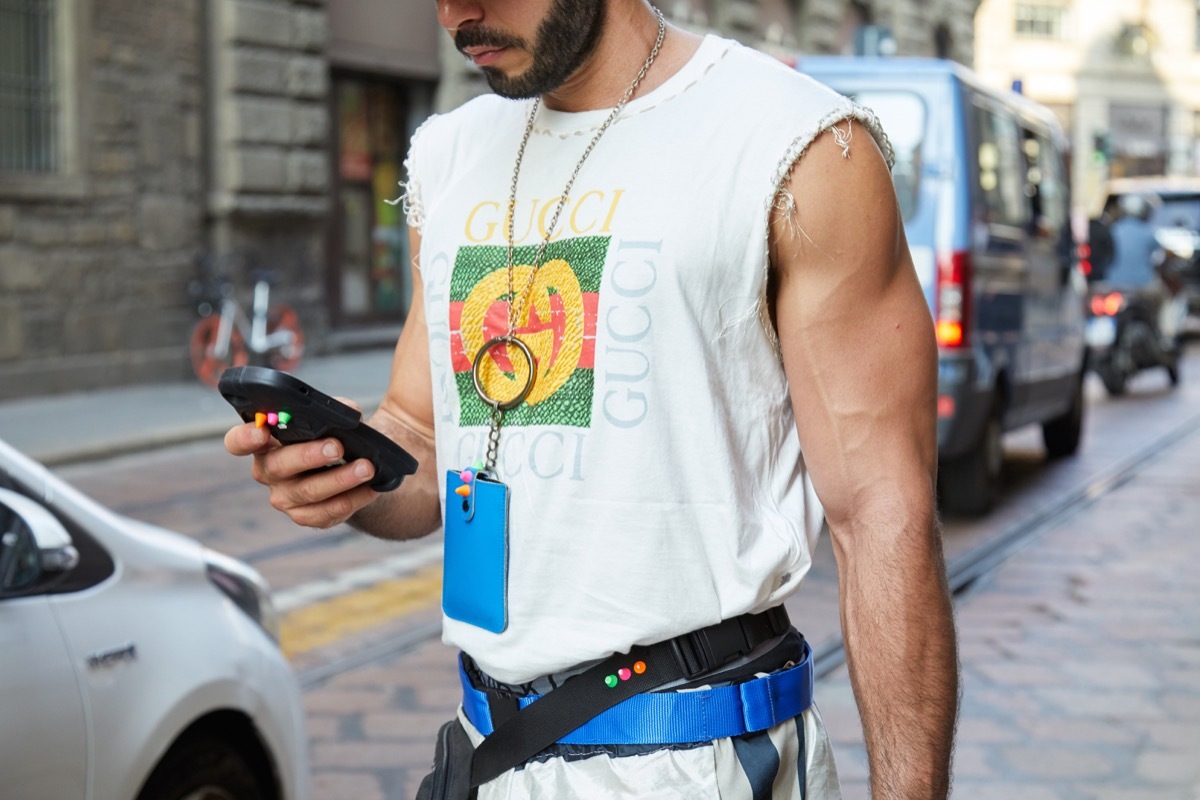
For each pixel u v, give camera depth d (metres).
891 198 1.43
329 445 1.43
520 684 1.50
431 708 4.39
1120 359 13.61
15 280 11.12
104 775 2.49
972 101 6.97
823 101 1.41
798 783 1.50
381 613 5.45
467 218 1.55
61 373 11.48
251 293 13.24
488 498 1.47
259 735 2.92
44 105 11.51
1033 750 4.02
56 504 2.69
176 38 12.68
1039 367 8.16
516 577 1.46
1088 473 8.88
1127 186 20.11
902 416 1.43
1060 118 42.88
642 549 1.41
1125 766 3.89
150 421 10.00
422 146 1.68
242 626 2.96
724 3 20.23
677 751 1.43
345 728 4.23
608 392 1.41
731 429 1.44
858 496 1.42
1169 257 15.22
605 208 1.43
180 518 7.09
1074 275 9.12
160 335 12.56
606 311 1.41
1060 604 5.61
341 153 15.38
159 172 12.54
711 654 1.45
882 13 24.86
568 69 1.45
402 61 15.69
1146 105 43.09
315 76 13.97
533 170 1.51
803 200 1.40
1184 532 7.01
